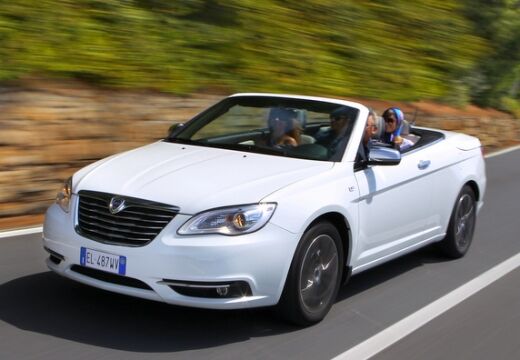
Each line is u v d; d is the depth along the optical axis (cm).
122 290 447
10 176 794
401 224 593
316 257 491
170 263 432
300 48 1499
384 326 512
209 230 438
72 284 552
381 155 548
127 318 489
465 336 502
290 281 468
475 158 723
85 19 1112
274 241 449
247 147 554
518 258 727
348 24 1769
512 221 902
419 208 618
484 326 525
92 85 934
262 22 1512
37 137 824
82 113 883
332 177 510
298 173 498
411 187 599
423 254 723
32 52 938
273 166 507
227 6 1427
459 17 2094
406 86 1652
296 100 599
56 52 970
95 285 457
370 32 1827
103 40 1073
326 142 550
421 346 479
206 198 448
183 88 1048
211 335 469
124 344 448
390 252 587
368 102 1464
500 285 632
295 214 462
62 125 857
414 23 1973
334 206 493
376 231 555
